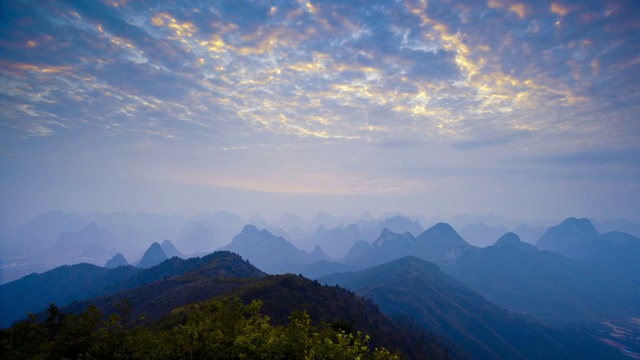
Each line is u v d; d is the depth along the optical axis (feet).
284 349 51.80
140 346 50.47
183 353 51.34
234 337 54.44
